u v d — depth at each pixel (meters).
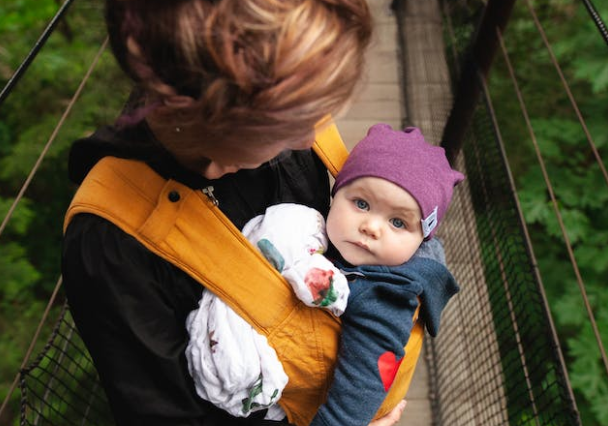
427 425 1.75
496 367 1.67
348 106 0.51
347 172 0.80
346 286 0.73
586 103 2.63
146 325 0.61
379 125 0.87
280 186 0.78
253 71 0.42
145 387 0.64
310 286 0.69
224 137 0.47
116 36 0.47
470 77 1.73
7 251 2.28
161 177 0.59
